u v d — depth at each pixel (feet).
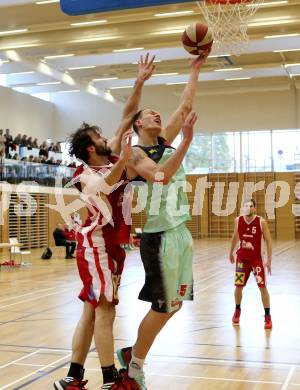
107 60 72.84
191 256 11.96
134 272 45.16
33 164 69.36
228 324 23.26
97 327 11.71
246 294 32.27
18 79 85.10
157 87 97.09
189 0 21.54
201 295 31.99
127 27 58.65
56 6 53.01
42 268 50.24
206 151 98.02
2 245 49.55
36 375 15.48
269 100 95.20
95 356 17.54
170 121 13.06
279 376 15.52
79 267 12.11
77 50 68.85
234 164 96.48
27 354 17.99
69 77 81.05
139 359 11.75
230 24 33.60
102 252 11.94
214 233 94.79
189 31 13.51
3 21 57.93
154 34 57.72
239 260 23.35
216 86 92.12
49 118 99.81
